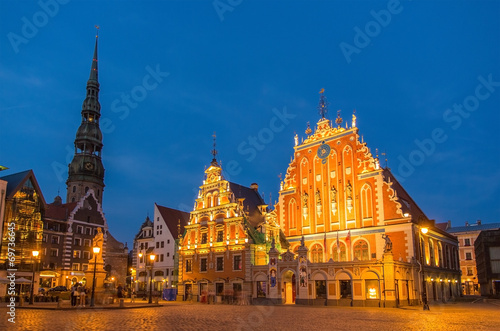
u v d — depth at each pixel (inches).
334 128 2586.1
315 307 1889.8
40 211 3088.1
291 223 2662.4
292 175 2731.3
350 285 1998.0
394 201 2242.9
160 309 1646.2
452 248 2938.0
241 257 2418.8
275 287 2231.8
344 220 2425.0
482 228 4591.5
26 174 2955.2
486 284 3102.9
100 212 3821.4
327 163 2568.9
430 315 1373.0
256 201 2896.2
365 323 1081.4
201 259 2630.4
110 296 1883.6
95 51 5054.1
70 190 4635.8
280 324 1047.0
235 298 2340.1
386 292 1875.0
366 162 2395.4
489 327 986.7
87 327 924.6
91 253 3634.4
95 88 4938.5
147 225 3905.0
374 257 2255.2
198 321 1101.1
